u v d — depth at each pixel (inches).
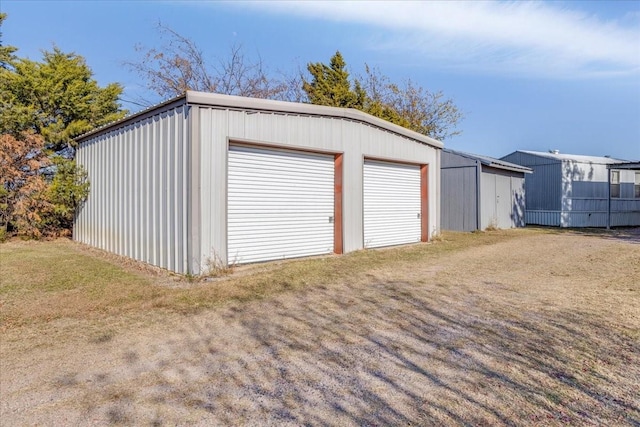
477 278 259.3
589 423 92.1
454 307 191.6
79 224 454.3
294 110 323.0
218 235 271.0
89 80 615.8
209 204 265.9
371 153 398.0
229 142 284.5
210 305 197.5
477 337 150.1
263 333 157.8
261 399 104.5
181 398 105.2
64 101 561.3
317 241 355.9
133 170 331.0
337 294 219.1
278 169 322.0
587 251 385.4
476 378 116.0
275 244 321.1
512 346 140.5
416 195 468.1
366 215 401.4
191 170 257.6
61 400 104.3
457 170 629.9
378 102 962.1
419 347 141.0
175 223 272.1
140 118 318.0
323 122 351.3
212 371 122.6
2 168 423.5
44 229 481.1
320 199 358.0
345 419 94.4
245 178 298.2
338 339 150.3
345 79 953.5
